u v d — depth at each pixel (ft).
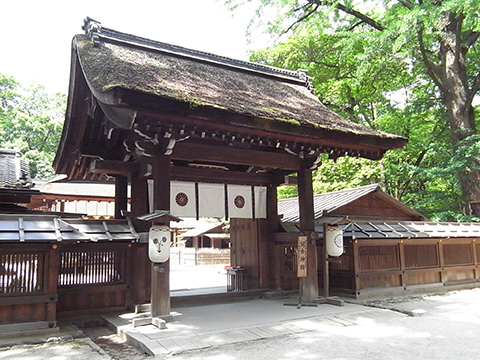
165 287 22.53
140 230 25.35
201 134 21.65
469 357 16.10
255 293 31.32
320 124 24.88
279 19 59.98
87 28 28.35
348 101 66.85
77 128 27.30
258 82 33.96
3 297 19.34
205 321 22.59
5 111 112.57
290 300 29.96
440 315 24.93
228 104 21.75
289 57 62.13
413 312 25.14
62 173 33.35
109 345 19.12
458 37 50.55
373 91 63.77
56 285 20.80
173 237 113.09
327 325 21.97
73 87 24.75
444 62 53.01
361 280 31.14
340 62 60.49
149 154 22.66
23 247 19.99
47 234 20.61
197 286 42.01
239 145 29.14
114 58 24.85
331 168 63.98
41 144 110.22
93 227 23.72
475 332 20.42
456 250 37.78
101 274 24.89
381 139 27.30
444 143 56.75
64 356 17.01
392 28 43.57
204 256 84.33
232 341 18.61
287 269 32.83
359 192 44.06
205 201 29.17
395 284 32.99
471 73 55.52
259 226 32.60
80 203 71.41
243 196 31.40
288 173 32.17
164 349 17.26
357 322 22.71
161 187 22.52
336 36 59.62
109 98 18.15
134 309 24.84
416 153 64.64
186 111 19.34
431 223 37.32
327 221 28.27
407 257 34.19
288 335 19.83
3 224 20.15
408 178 63.46
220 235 89.81
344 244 32.12
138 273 25.43
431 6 41.47
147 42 31.17
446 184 60.70
